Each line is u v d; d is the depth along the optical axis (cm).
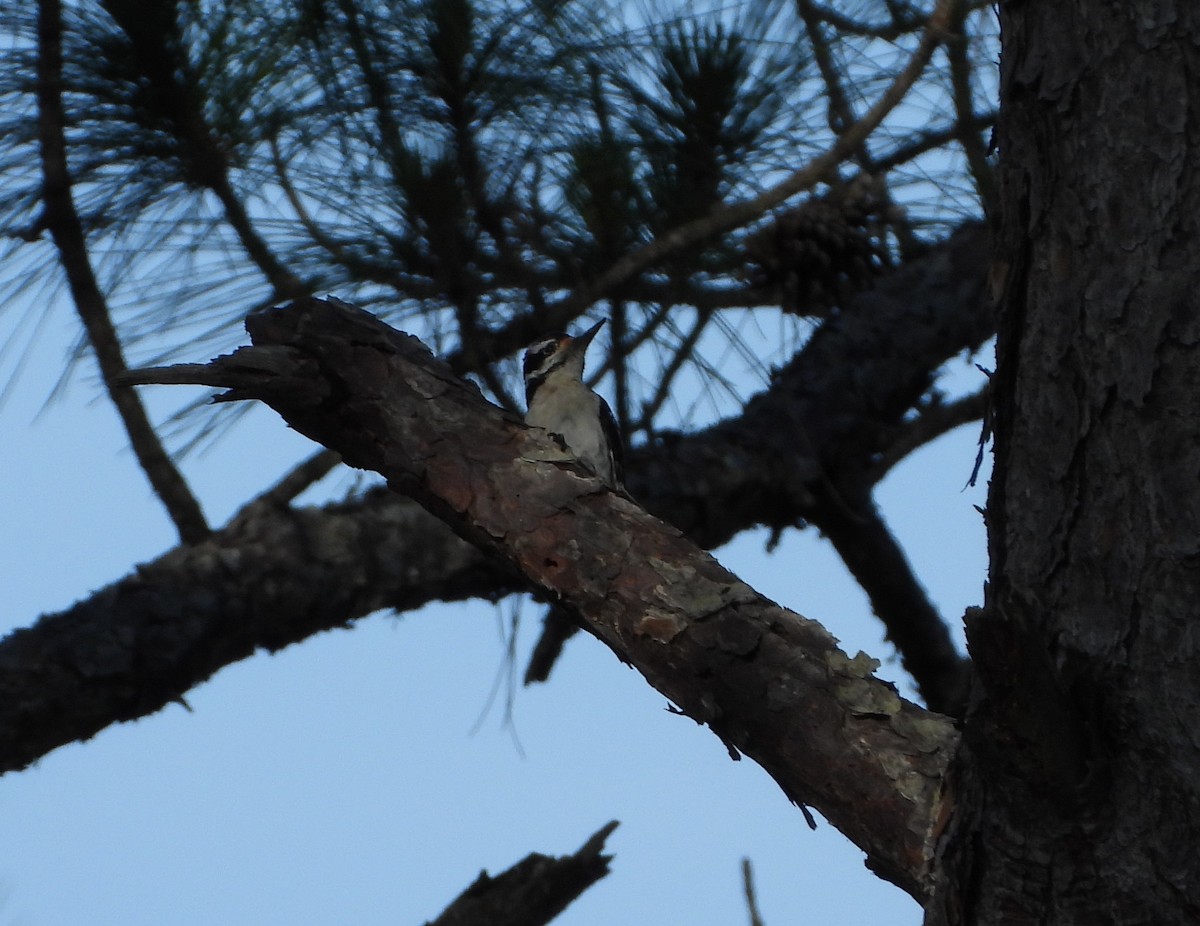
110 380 828
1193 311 480
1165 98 491
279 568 869
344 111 825
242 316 845
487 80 822
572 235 878
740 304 1002
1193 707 458
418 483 642
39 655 819
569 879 831
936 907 498
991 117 955
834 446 1059
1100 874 463
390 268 852
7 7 792
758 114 854
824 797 554
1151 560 473
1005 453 517
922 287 1102
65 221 816
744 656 573
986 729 454
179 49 798
